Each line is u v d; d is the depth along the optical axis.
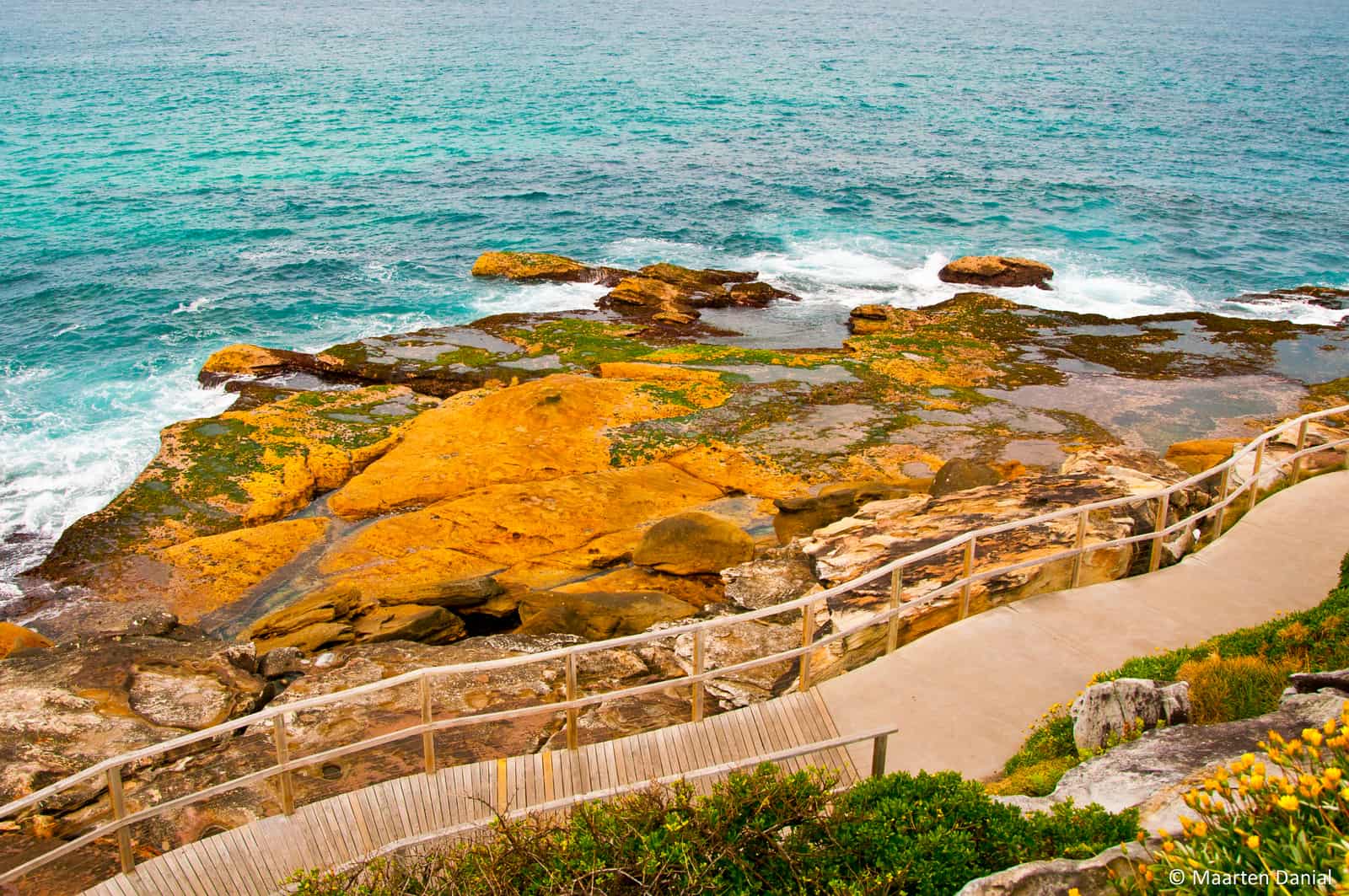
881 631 9.73
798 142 71.88
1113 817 5.75
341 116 79.56
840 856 5.84
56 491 23.84
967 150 69.44
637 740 7.39
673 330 35.25
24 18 174.12
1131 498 10.25
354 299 38.72
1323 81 109.69
